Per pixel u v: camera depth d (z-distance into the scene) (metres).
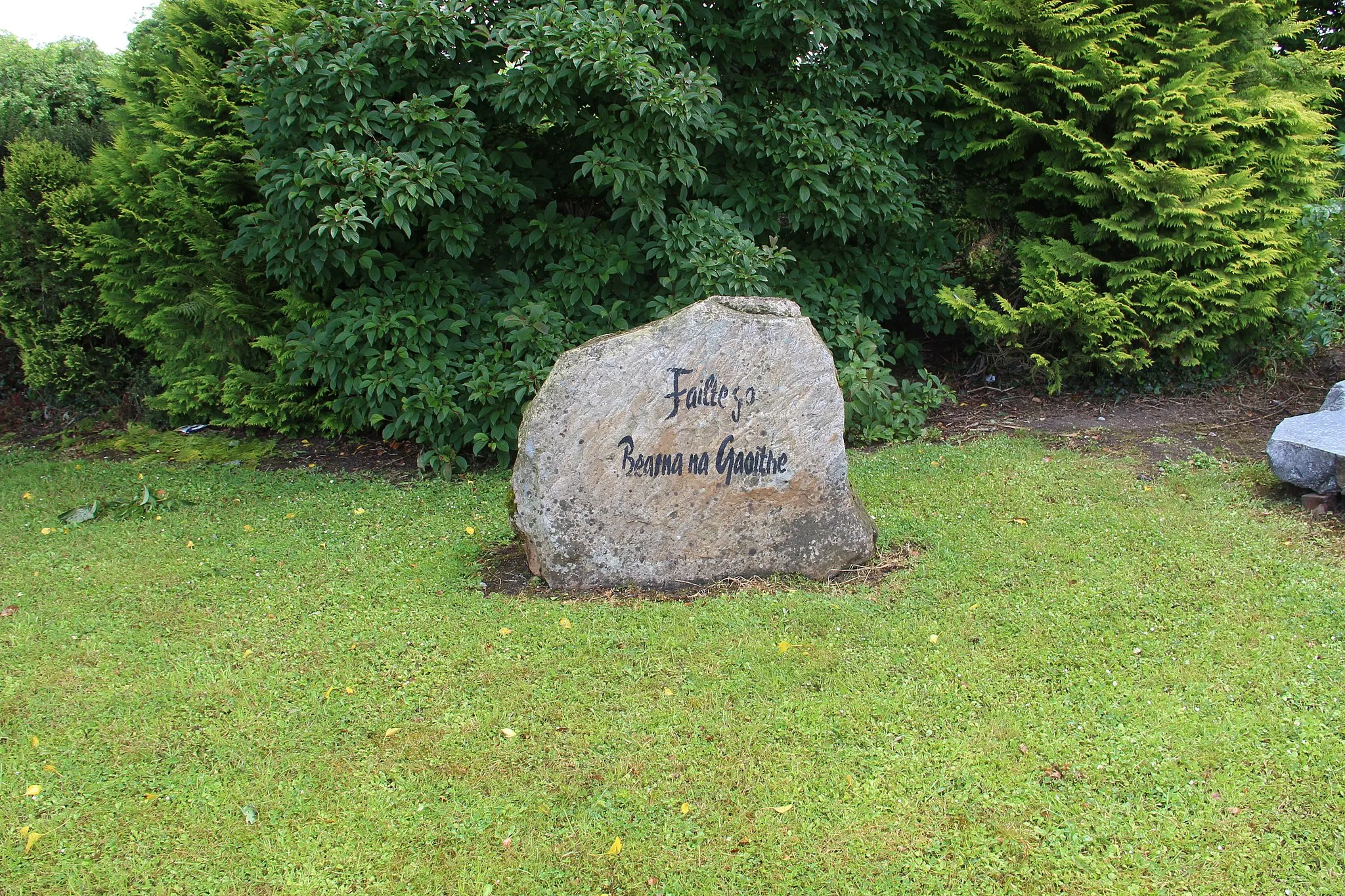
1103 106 7.66
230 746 3.82
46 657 4.51
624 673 4.26
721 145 7.46
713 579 5.11
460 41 6.49
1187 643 4.36
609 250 7.05
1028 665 4.23
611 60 5.93
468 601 4.95
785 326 4.93
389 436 6.90
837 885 3.11
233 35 7.65
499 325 7.06
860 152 7.13
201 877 3.19
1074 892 3.05
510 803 3.49
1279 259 7.75
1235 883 3.06
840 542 5.15
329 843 3.32
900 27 7.77
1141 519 5.72
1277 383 8.23
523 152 7.15
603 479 4.94
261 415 7.75
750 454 4.98
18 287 8.18
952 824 3.34
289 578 5.33
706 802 3.48
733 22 7.22
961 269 8.59
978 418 7.95
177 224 7.63
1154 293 7.67
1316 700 3.91
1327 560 5.13
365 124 6.23
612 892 3.11
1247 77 8.05
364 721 3.97
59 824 3.43
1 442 8.25
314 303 7.33
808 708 3.97
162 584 5.29
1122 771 3.55
